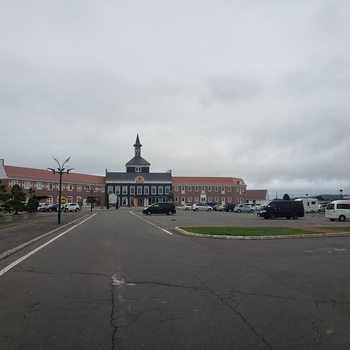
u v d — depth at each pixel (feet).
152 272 29.48
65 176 305.53
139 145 371.97
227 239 56.24
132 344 14.65
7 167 266.77
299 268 31.86
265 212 124.06
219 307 19.77
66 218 125.08
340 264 33.99
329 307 20.04
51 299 21.27
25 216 122.93
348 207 108.47
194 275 28.40
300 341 15.10
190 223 97.04
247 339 15.24
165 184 339.77
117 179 333.83
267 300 21.33
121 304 20.26
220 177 366.84
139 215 155.02
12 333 15.87
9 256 38.34
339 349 14.38
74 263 33.65
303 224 91.71
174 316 18.15
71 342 14.87
